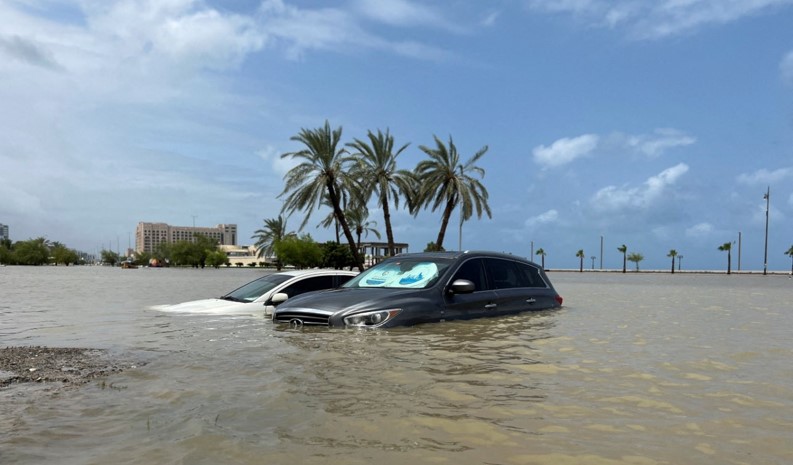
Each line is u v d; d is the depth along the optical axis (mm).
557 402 3861
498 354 5652
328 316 7363
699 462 2750
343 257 84000
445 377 4598
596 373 4824
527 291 9602
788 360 5539
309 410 3629
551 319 8805
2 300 15938
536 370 4914
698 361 5441
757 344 6609
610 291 23844
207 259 152250
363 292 7957
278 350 5812
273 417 3480
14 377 4648
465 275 8562
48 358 5535
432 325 7609
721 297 18203
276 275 10914
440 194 42312
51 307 13102
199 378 4566
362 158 40406
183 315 9523
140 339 6816
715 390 4250
